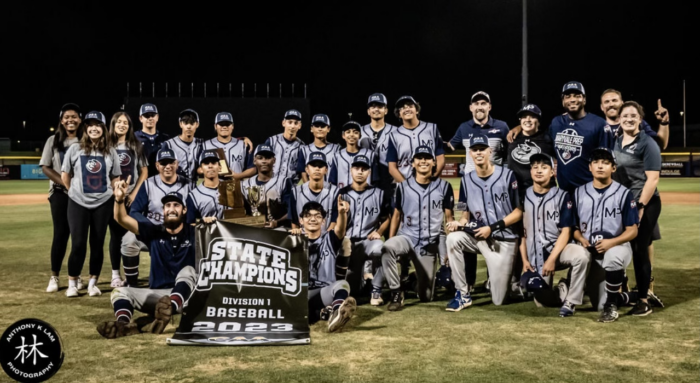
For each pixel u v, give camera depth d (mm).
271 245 4617
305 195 5641
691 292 5691
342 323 4387
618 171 5391
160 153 5789
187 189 5902
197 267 4543
